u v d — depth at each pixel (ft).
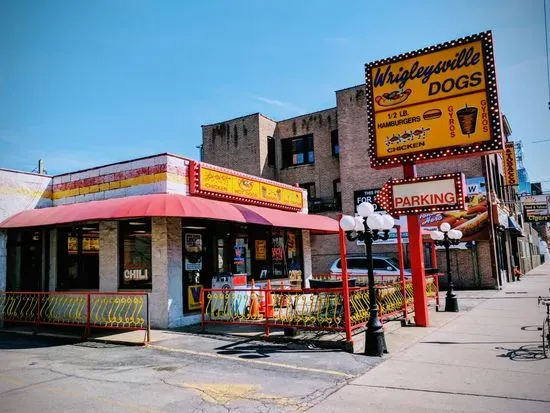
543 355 24.63
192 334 33.01
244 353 26.81
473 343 28.40
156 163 36.45
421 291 35.81
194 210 33.42
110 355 27.04
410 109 36.04
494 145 32.40
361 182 81.41
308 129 92.94
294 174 93.20
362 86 83.10
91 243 40.19
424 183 34.86
